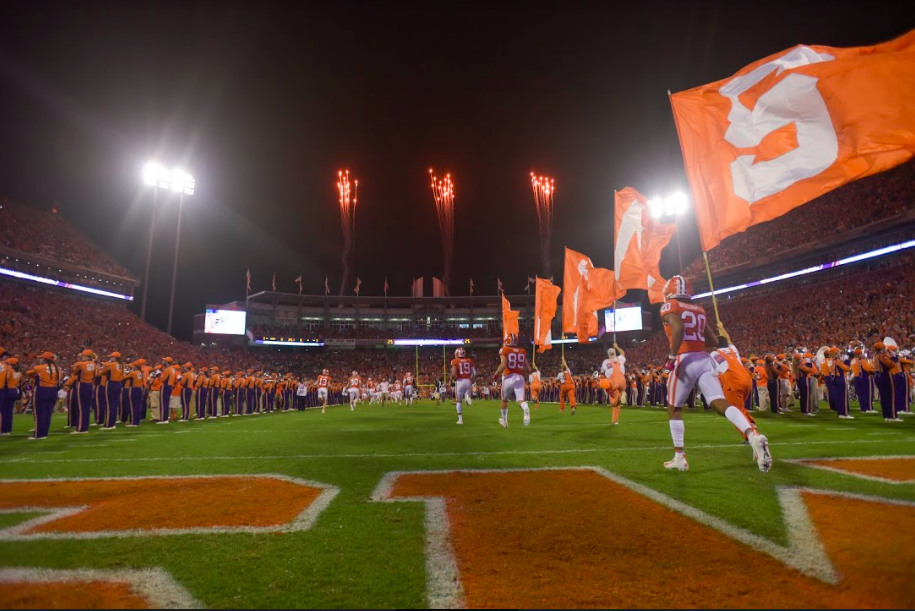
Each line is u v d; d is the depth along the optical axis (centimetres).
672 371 566
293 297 7044
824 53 538
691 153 657
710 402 538
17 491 486
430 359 6756
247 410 2348
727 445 763
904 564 271
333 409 2906
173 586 260
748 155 590
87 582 266
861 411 1558
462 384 1343
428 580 266
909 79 484
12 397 1170
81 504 434
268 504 431
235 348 6219
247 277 6197
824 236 4106
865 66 504
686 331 562
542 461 628
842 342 3234
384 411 2444
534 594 246
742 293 5000
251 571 281
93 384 1274
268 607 237
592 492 450
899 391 1395
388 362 6688
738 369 571
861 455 626
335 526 363
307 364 6362
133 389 1454
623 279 1331
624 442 829
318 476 554
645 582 258
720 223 617
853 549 295
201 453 759
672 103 678
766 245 4712
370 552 310
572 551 305
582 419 1470
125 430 1280
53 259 4650
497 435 978
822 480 479
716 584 253
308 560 298
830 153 522
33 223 4962
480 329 7138
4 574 276
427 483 506
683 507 393
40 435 1065
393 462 644
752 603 231
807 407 1481
